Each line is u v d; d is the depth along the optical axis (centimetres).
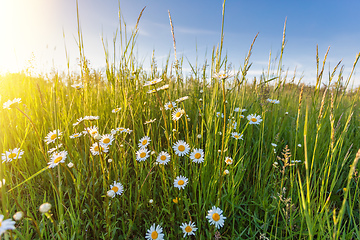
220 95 89
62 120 70
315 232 47
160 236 44
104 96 96
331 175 66
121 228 53
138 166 67
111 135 54
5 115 77
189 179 62
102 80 101
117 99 85
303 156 72
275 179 63
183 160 71
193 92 100
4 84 109
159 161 51
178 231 50
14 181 61
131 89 90
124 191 58
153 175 67
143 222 56
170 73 96
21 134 72
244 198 64
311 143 72
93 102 85
